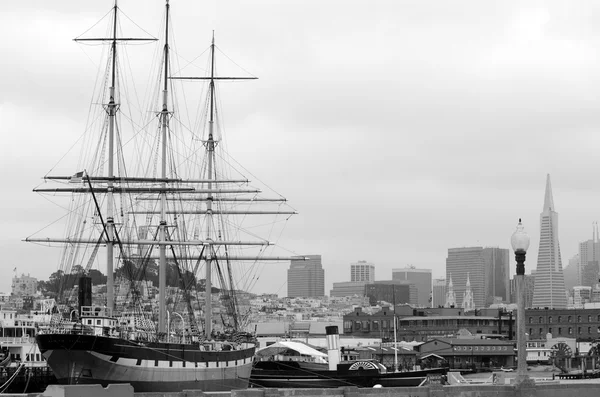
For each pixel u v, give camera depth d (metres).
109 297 144.50
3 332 173.38
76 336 117.31
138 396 77.44
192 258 183.12
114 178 151.25
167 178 160.50
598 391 78.50
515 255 71.56
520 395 72.75
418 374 152.25
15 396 81.69
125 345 122.19
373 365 149.38
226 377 142.62
